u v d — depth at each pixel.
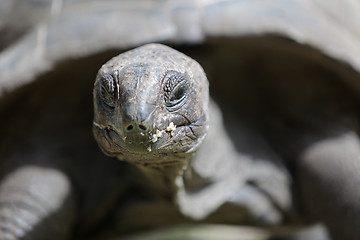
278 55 12.38
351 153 12.23
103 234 12.15
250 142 12.28
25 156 11.91
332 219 11.82
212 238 18.91
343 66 11.48
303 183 12.33
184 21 10.95
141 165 9.18
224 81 12.42
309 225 12.84
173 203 10.68
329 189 11.87
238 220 12.27
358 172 11.85
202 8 11.25
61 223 11.39
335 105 12.91
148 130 7.50
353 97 12.96
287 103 12.95
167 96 7.69
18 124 12.14
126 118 7.42
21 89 10.99
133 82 7.55
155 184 10.46
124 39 10.70
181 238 18.69
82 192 11.83
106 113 7.82
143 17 11.11
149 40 10.69
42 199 11.27
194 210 11.09
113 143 7.98
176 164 8.95
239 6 11.36
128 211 11.61
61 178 11.59
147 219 11.85
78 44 10.91
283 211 12.37
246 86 12.79
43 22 12.00
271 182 12.09
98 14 11.44
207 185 11.22
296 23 11.37
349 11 13.88
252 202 11.82
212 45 11.55
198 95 8.20
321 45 11.28
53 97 12.23
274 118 12.98
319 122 12.75
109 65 8.01
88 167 11.98
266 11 11.34
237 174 11.70
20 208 11.14
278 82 12.89
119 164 11.70
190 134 8.14
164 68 7.73
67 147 12.01
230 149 11.63
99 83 7.88
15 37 12.32
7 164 11.98
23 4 12.57
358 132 13.34
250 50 12.15
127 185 11.44
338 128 12.65
